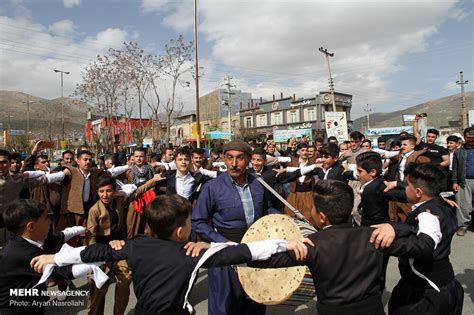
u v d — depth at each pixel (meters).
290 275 2.52
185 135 64.25
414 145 6.96
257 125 64.56
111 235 3.96
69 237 2.96
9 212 2.44
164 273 2.02
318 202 2.10
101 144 27.03
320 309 1.97
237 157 3.05
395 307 2.46
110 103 24.98
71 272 2.16
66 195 5.28
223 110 62.62
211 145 32.91
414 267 2.32
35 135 46.25
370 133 38.88
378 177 3.86
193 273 2.01
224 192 3.10
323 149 5.43
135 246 2.13
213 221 3.19
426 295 2.30
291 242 2.01
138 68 22.91
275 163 6.55
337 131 14.49
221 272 3.00
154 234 2.29
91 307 3.58
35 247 2.50
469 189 6.62
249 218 3.11
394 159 7.44
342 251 1.93
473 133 6.55
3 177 4.58
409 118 46.12
